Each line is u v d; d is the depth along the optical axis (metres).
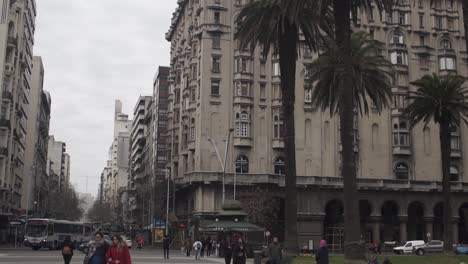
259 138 74.56
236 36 36.16
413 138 79.94
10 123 70.56
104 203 199.88
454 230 78.75
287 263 23.52
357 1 30.09
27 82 93.06
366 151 77.62
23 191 106.31
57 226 62.66
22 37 76.00
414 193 78.38
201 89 74.38
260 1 33.03
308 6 31.03
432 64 83.12
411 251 68.06
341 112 27.72
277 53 35.88
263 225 69.12
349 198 26.47
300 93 76.38
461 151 81.38
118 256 15.63
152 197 93.94
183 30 89.00
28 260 36.94
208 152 72.88
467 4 28.77
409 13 83.50
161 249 73.12
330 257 31.75
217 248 53.53
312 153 75.12
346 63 28.00
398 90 79.69
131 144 191.25
